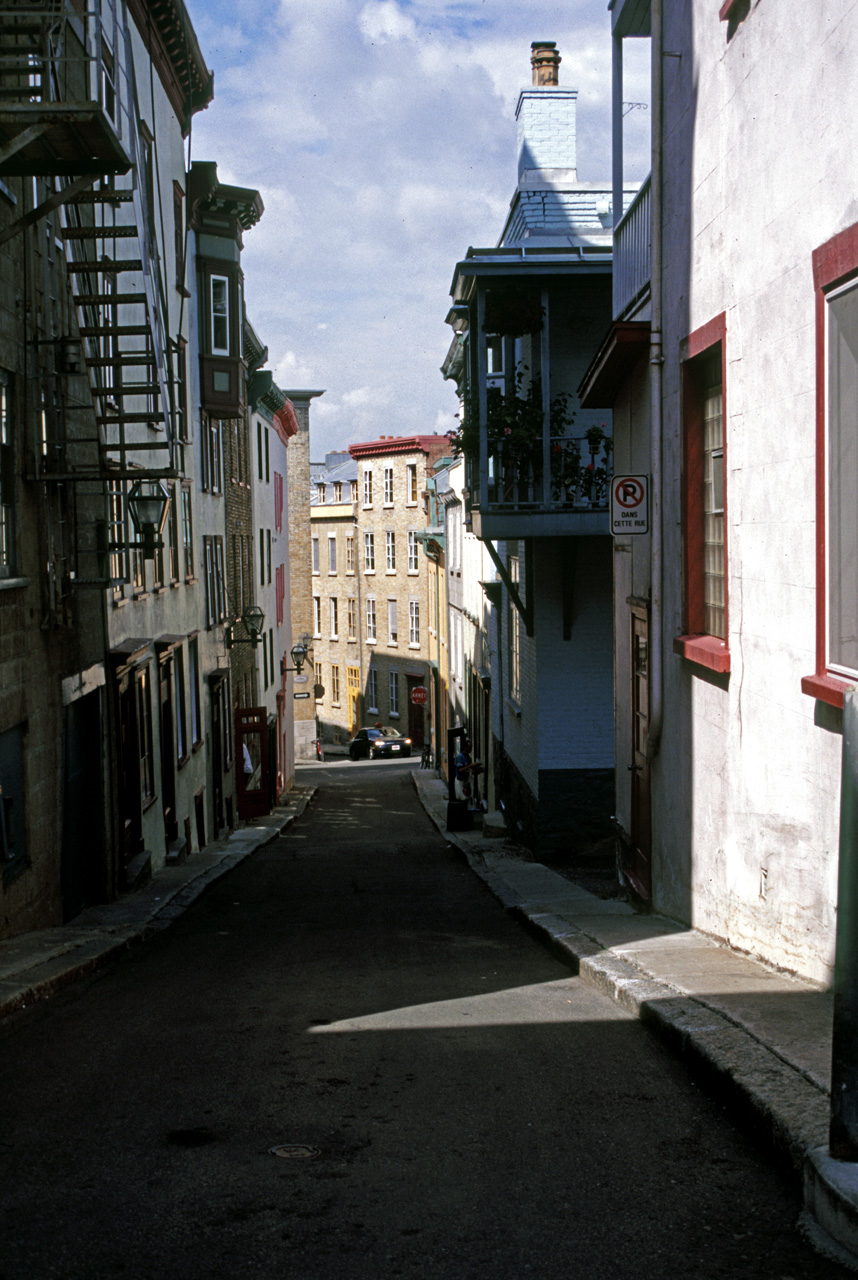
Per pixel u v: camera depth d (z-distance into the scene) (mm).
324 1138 4270
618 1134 4207
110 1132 4395
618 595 12477
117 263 10820
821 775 5715
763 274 6523
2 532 9141
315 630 68250
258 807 27078
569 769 16406
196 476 21812
